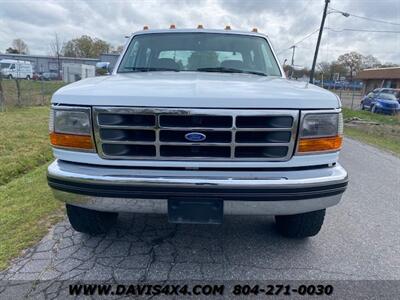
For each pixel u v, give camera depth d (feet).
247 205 7.73
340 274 9.05
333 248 10.43
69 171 7.94
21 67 142.51
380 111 73.56
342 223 12.39
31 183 15.62
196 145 7.57
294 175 7.86
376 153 27.02
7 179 17.07
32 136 26.86
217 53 12.77
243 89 8.00
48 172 8.13
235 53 12.85
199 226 11.51
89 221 10.09
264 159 7.77
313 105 7.77
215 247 10.21
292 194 7.69
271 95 7.66
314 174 7.97
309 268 9.28
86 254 9.66
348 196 15.49
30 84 109.09
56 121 8.08
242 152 7.71
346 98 146.00
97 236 10.69
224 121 7.49
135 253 9.78
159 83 8.48
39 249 9.85
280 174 7.84
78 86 8.36
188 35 13.24
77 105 7.77
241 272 9.00
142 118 7.55
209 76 10.43
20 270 8.82
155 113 7.43
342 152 26.94
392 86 136.67
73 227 10.36
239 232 11.19
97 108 7.60
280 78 11.34
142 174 7.73
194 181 7.50
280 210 7.89
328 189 7.96
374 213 13.46
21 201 13.29
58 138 8.10
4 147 22.47
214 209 7.74
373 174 19.79
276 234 11.11
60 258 9.42
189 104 7.38
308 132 7.82
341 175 8.13
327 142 8.02
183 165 7.71
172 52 12.76
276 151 7.80
